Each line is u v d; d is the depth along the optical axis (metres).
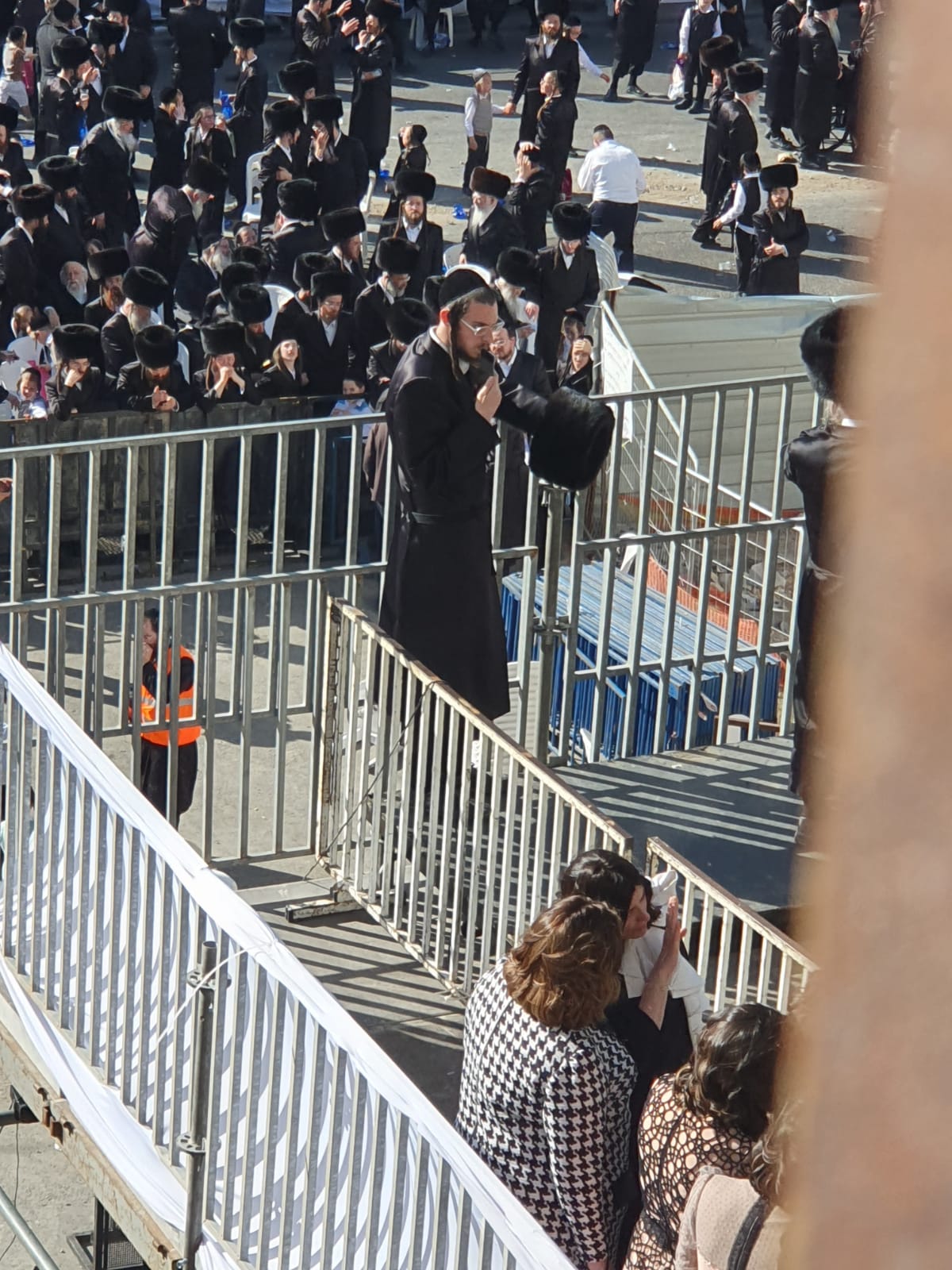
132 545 26.77
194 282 61.81
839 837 1.31
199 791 34.22
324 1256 15.16
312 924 26.17
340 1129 15.20
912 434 1.27
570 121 84.00
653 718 30.66
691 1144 13.24
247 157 83.06
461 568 26.39
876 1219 1.29
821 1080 1.33
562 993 15.04
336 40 88.31
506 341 25.17
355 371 51.28
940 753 1.26
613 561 29.16
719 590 33.88
